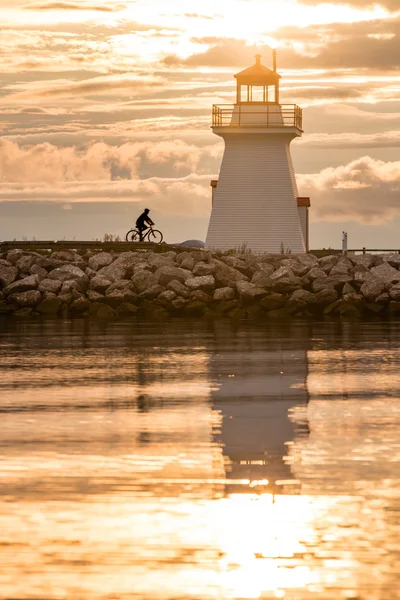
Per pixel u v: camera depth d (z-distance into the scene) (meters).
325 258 157.88
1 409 56.75
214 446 45.78
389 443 46.41
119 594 27.91
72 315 142.75
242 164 183.75
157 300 145.38
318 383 68.25
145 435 48.53
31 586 28.42
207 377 71.69
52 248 172.12
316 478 39.50
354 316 141.25
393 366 78.56
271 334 109.81
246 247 183.50
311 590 28.08
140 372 74.62
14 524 33.38
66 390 64.88
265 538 32.09
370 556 30.58
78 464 41.94
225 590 28.17
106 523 33.53
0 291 148.75
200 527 33.19
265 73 182.88
